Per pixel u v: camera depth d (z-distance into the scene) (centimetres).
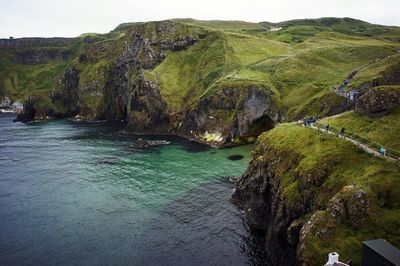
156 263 5525
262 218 6575
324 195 4903
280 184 5994
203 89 16800
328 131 6347
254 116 13938
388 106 6256
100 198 8100
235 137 13712
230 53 18650
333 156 5300
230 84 14625
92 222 6888
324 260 4062
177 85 17838
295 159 6028
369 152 5144
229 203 7769
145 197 8125
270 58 18262
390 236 3966
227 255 5769
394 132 5606
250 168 7812
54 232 6494
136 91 17050
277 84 15262
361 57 16538
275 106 13862
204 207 7562
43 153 12581
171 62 19412
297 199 5356
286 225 5422
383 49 17025
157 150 12569
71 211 7406
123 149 12888
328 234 4272
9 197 8238
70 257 5675
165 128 16162
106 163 11019
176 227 6688
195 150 12488
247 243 6147
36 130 17812
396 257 3269
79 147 13400
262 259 5669
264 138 7781
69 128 18250
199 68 18600
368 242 3547
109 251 5850
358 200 4291
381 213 4191
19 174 10062
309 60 16638
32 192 8556
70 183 9188
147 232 6494
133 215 7188
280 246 5506
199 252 5844
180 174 9744
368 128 6056
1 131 17688
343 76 13700
